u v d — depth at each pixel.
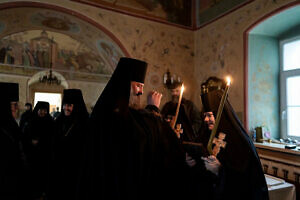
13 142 2.21
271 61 3.57
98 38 4.42
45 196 3.00
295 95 3.31
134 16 4.17
